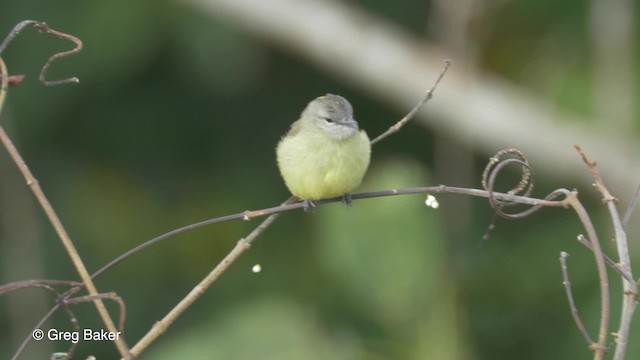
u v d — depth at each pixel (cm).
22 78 606
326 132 825
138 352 614
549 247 1297
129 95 1368
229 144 1401
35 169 1356
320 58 1369
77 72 1294
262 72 1407
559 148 1345
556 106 1363
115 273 1338
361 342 987
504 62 1387
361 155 835
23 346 581
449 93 1352
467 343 1116
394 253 985
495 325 1267
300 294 1234
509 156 1375
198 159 1396
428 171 1424
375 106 1445
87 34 1273
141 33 1279
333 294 1143
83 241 1343
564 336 1234
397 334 983
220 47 1298
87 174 1373
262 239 1338
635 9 1332
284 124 1409
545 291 1270
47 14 1281
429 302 981
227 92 1373
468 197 1352
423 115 1377
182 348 1020
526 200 606
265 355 997
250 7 1308
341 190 847
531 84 1378
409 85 1361
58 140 1366
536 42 1375
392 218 991
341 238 985
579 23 1361
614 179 1336
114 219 1357
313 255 1306
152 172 1387
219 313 1251
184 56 1298
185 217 1368
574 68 1369
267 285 1303
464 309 1250
